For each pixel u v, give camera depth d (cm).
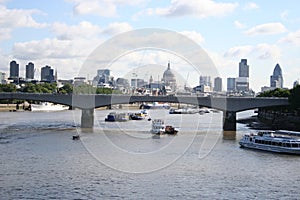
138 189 7194
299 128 18788
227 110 17388
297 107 18175
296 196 7012
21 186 7244
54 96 18762
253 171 8831
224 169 8944
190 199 6731
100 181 7638
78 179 7762
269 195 7044
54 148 11175
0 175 7994
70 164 9044
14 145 11694
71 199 6612
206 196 6906
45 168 8631
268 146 11656
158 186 7400
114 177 7931
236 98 17475
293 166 9475
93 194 6875
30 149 10988
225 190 7269
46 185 7331
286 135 14262
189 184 7588
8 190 7006
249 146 12131
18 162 9225
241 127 19575
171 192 7075
